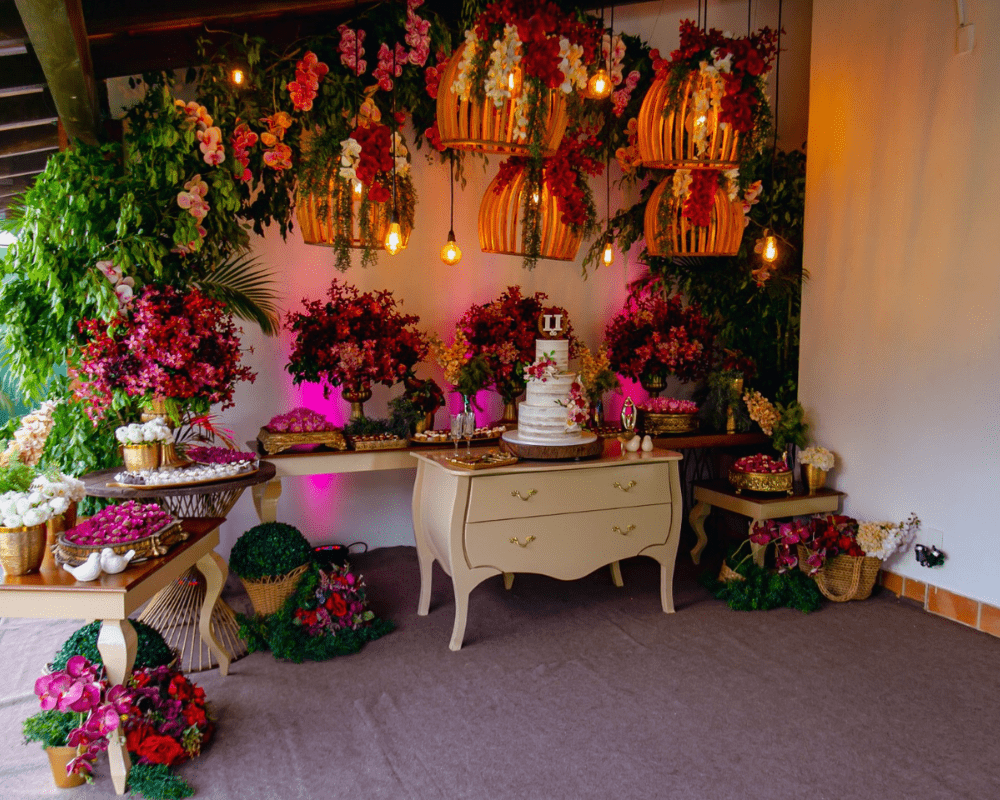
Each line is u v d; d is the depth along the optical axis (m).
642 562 5.38
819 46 5.00
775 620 4.26
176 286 4.12
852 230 4.80
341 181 4.08
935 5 4.21
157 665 3.11
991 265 3.96
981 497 4.05
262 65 4.48
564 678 3.56
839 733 3.08
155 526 2.96
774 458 5.37
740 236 4.64
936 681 3.52
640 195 6.02
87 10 3.54
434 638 4.03
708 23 5.93
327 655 3.78
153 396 3.70
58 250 3.78
